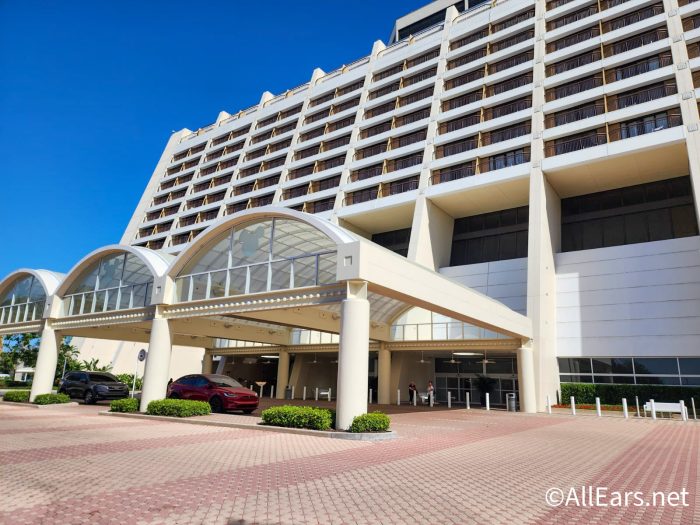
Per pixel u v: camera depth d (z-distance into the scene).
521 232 40.78
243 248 17.56
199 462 8.81
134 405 18.48
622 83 35.22
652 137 31.78
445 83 47.06
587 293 33.00
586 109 36.97
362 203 45.03
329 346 31.77
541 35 41.62
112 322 21.14
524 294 35.34
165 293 18.80
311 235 15.81
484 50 45.91
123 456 9.28
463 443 12.32
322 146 54.66
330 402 30.67
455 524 5.47
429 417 20.34
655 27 35.91
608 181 36.12
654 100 33.19
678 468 9.44
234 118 72.12
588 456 10.73
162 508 5.83
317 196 50.41
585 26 39.38
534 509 6.22
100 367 54.50
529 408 25.77
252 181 59.25
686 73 32.72
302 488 6.98
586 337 32.03
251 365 44.81
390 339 29.58
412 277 15.70
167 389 21.41
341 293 14.09
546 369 29.70
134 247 20.98
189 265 18.98
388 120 49.47
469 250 42.91
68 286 23.95
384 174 45.56
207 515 5.59
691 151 30.28
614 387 29.11
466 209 42.50
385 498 6.54
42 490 6.60
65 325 23.41
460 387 34.44
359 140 50.97
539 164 35.47
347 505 6.14
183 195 70.25
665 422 20.58
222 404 18.92
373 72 54.69
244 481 7.34
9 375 55.28
